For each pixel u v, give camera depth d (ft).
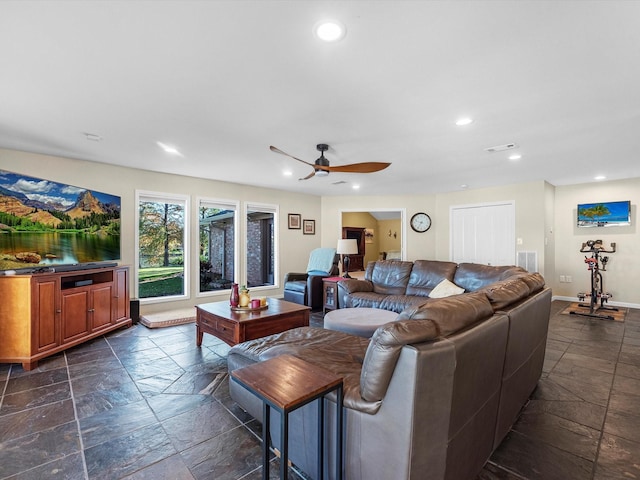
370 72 6.55
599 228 18.51
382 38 5.44
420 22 5.04
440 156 12.67
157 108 8.28
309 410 4.99
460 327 4.57
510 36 5.39
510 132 9.98
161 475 5.14
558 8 4.73
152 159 13.30
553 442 6.03
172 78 6.81
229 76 6.70
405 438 3.85
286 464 3.61
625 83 6.95
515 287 6.75
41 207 10.78
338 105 8.08
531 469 5.32
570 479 5.10
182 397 7.64
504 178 17.13
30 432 6.24
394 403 3.96
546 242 18.07
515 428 6.47
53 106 8.16
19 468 5.25
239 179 17.62
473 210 20.47
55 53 5.87
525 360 6.82
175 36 5.40
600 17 4.91
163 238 16.47
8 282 9.30
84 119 9.00
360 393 4.41
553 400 7.59
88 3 4.61
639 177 17.12
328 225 23.56
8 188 9.96
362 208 23.15
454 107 8.18
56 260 11.19
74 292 10.85
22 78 6.78
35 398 7.56
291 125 9.43
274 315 10.17
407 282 15.42
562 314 16.16
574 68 6.36
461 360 4.25
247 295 11.13
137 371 9.11
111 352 10.66
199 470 5.26
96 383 8.36
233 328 9.56
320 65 6.30
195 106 8.16
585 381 8.60
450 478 4.34
